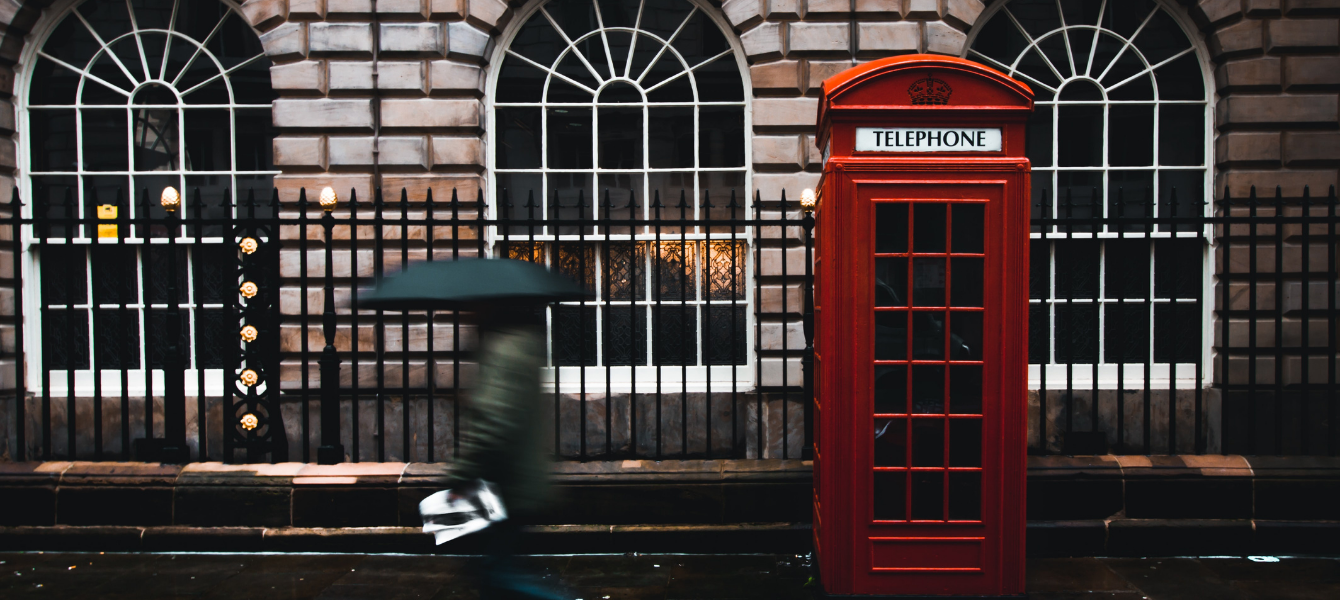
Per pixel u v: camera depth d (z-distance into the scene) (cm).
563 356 511
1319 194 480
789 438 483
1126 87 514
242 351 455
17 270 442
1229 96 489
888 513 324
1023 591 323
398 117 487
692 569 398
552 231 512
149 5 518
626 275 512
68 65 514
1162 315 503
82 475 428
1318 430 479
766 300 485
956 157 312
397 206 482
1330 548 414
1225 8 489
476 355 251
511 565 240
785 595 364
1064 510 426
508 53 513
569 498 429
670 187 513
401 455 482
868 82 309
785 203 432
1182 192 509
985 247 313
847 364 320
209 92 517
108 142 516
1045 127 514
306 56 490
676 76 512
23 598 359
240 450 484
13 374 500
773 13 488
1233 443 484
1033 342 509
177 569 396
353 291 433
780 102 488
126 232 510
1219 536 417
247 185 512
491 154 507
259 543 420
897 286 318
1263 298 484
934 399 321
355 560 409
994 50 518
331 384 440
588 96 516
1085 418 496
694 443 493
